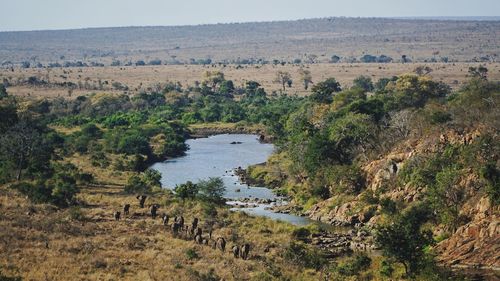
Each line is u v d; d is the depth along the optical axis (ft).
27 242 199.52
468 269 202.08
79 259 186.70
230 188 360.69
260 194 345.72
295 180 357.20
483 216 229.66
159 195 318.04
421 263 195.72
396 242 197.77
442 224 242.37
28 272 170.19
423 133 310.04
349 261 209.05
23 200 268.21
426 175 272.72
